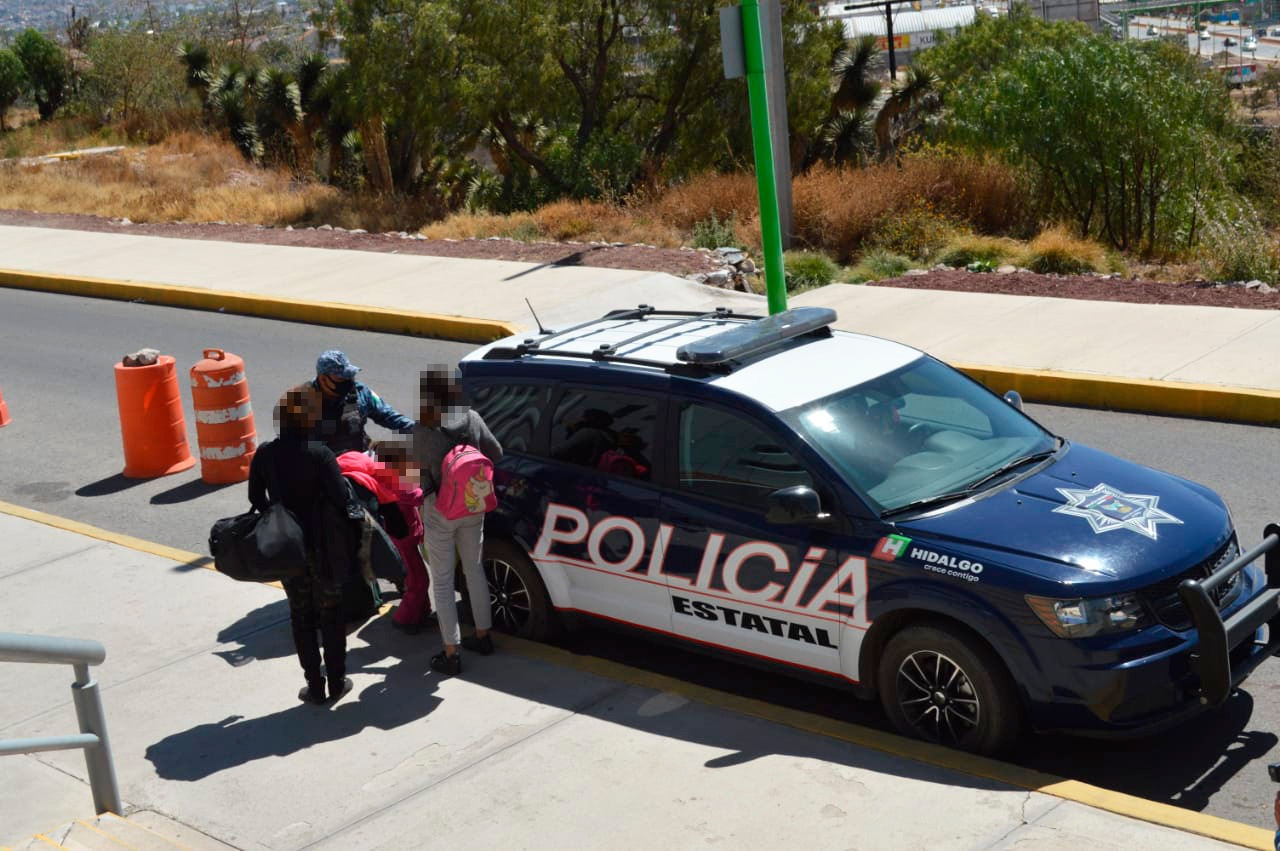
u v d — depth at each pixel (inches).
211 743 243.0
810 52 1221.7
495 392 282.4
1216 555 217.5
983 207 817.5
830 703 249.9
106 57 2132.1
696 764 219.8
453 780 221.8
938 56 2144.4
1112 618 201.8
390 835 205.5
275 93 1537.9
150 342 642.2
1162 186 808.9
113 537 360.8
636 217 844.6
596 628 287.3
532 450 272.5
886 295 598.9
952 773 208.7
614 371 262.5
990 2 3718.0
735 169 1084.5
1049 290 575.8
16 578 335.3
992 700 211.0
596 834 199.6
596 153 1157.1
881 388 250.5
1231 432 392.5
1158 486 235.0
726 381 248.8
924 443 240.8
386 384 524.7
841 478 228.2
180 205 1088.8
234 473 420.5
